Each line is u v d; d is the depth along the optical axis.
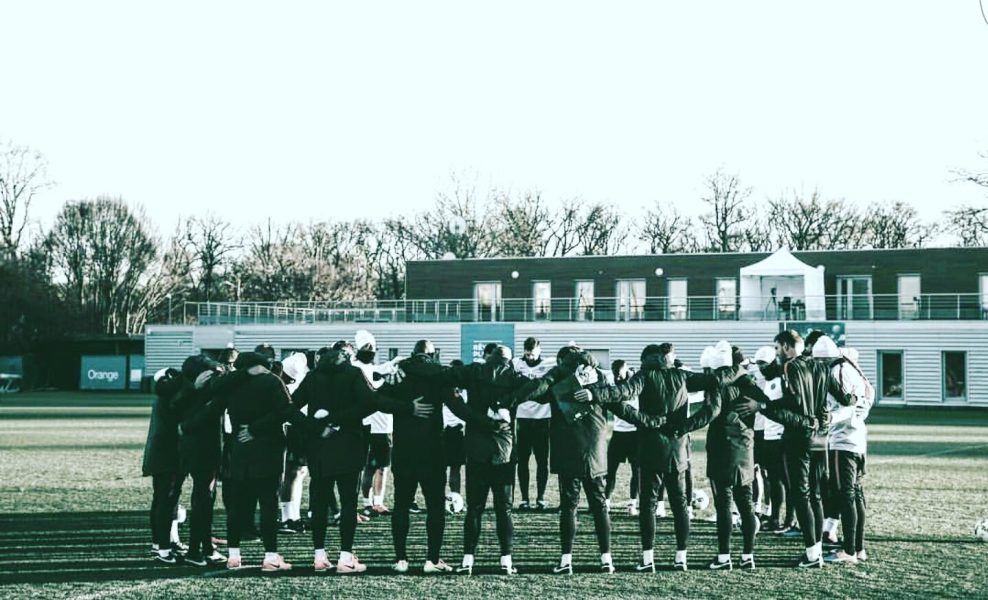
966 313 43.84
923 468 18.08
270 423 9.15
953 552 10.18
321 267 81.12
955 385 43.59
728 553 9.40
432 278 54.81
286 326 52.78
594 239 80.56
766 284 49.12
